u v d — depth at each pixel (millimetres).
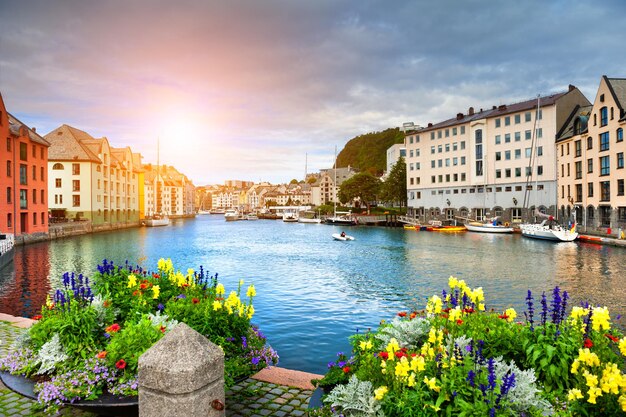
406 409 4648
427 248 46312
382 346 6449
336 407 5410
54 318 6895
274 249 49000
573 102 68875
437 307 6918
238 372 6715
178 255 42844
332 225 105062
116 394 5730
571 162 59156
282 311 18359
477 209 79312
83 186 79625
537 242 49906
